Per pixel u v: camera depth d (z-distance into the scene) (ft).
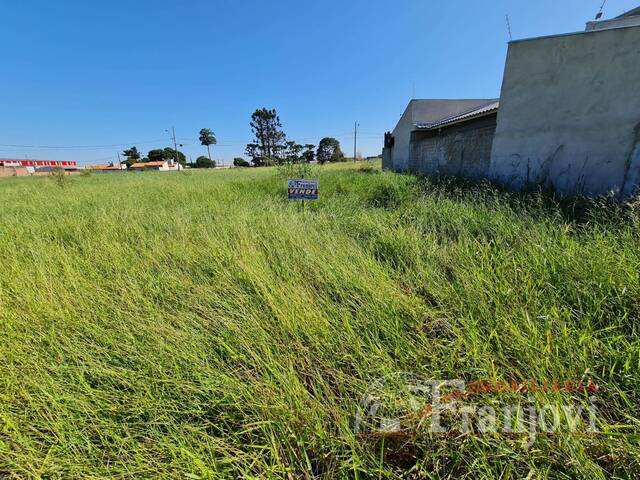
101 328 5.09
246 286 6.65
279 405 3.50
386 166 58.75
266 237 9.81
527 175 17.70
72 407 3.65
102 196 20.48
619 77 13.85
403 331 4.95
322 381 3.92
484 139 23.04
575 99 15.34
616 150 14.35
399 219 11.55
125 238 10.44
